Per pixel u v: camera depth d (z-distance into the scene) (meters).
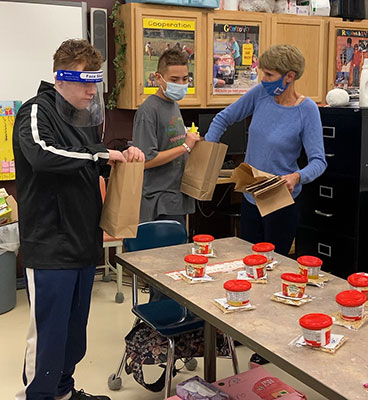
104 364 3.17
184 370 3.08
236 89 4.63
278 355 1.58
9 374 3.06
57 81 2.15
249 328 1.75
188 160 2.86
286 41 4.75
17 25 4.11
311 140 2.81
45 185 2.18
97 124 2.26
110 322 3.73
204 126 4.64
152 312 2.65
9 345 3.41
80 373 3.07
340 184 3.63
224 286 1.92
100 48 4.30
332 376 1.47
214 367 2.36
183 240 2.90
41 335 2.27
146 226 2.85
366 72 3.48
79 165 2.10
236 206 4.96
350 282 1.96
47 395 2.35
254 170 2.45
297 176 2.70
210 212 5.11
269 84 2.79
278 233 2.96
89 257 2.30
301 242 3.98
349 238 3.63
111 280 4.54
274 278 2.21
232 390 2.18
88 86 2.14
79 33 4.33
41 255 2.22
